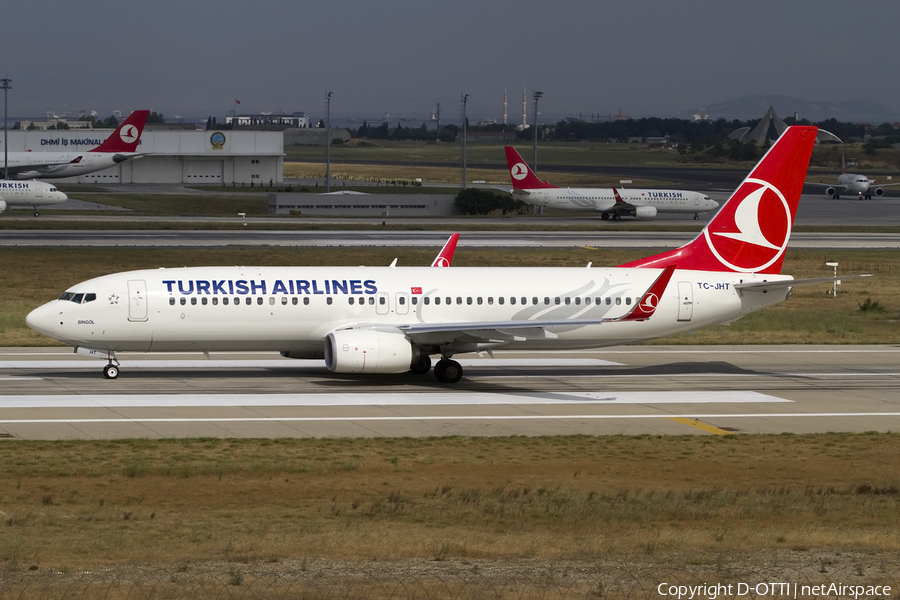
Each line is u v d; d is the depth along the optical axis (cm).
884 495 7662
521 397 11944
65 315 11894
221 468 8094
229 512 6688
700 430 10369
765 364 14812
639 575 5153
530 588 4866
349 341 11888
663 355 15562
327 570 5150
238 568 5181
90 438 9256
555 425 10475
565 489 7688
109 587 4791
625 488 7812
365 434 9769
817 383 13238
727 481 8181
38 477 7681
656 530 6288
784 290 13825
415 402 11462
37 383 12019
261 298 12319
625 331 13388
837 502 7325
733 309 13688
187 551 5572
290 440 9294
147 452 8681
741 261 13988
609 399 11956
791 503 7225
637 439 9794
